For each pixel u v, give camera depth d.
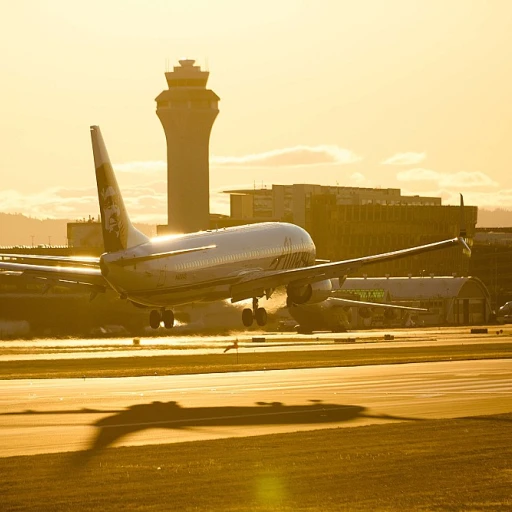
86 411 156.75
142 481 99.25
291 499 91.50
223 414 153.38
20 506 88.81
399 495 93.00
